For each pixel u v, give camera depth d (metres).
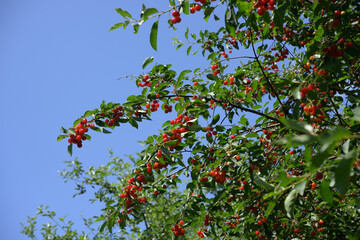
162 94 4.22
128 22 3.22
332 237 4.70
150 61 4.21
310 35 4.78
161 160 3.85
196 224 4.57
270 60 5.28
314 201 4.93
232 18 3.23
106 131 4.03
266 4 3.04
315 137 1.50
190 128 3.85
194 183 4.15
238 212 5.04
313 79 3.14
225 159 3.97
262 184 2.38
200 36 5.23
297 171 4.61
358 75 4.42
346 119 3.91
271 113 4.73
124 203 4.15
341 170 1.56
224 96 4.49
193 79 4.61
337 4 3.44
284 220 4.61
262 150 4.14
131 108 4.08
